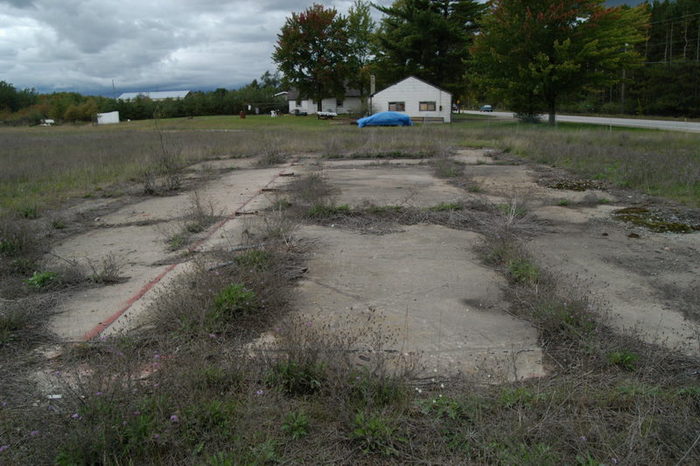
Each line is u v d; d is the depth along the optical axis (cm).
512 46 3303
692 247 541
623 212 708
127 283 453
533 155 1385
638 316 368
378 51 5425
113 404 237
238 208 760
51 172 1195
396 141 1767
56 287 443
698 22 5972
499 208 715
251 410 249
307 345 295
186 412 242
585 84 3212
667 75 5359
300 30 5806
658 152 1338
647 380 283
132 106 7156
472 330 350
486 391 273
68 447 215
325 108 6525
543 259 502
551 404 254
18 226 582
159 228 661
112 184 1054
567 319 347
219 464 212
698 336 331
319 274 464
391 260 504
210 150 1672
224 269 438
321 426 247
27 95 8169
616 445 228
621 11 3170
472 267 481
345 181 1016
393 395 262
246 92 7900
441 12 5081
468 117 5472
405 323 361
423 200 795
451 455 227
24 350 329
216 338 328
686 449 225
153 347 323
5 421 250
